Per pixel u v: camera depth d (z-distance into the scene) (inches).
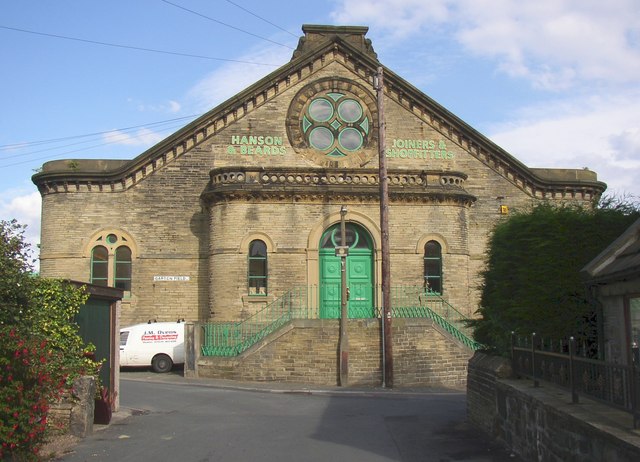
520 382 451.2
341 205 1088.2
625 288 371.2
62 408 490.0
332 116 1176.8
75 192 1123.9
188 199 1135.0
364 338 950.4
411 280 1091.3
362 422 580.1
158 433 513.7
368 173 1096.8
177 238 1127.6
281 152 1157.7
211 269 1072.8
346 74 1192.2
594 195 1232.8
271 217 1069.8
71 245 1115.3
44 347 428.1
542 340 440.1
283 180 1079.0
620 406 289.6
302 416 619.2
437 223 1108.5
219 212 1069.1
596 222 469.4
